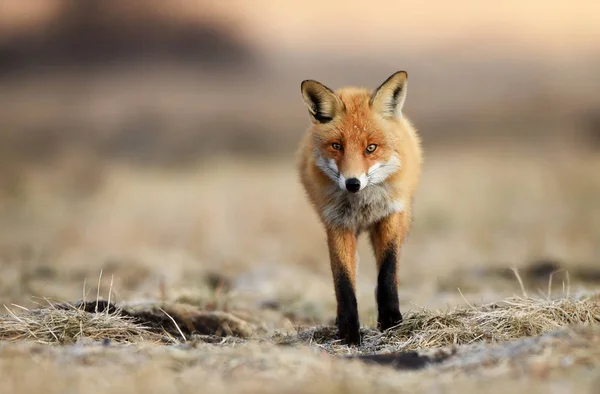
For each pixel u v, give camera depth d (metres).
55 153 33.66
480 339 8.34
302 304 12.81
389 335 9.09
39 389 6.14
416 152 10.16
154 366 6.66
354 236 9.73
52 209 24.95
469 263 17.38
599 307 8.69
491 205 24.98
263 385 6.22
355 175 9.00
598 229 20.83
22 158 31.58
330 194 9.48
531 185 27.81
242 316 11.20
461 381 6.27
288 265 17.91
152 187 29.53
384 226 9.65
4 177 27.33
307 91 9.53
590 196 25.56
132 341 8.60
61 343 8.27
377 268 9.81
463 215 23.81
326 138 9.36
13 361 6.88
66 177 28.89
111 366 6.80
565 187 26.94
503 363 6.61
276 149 42.28
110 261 16.52
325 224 9.63
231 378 6.49
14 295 12.86
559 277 14.66
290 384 6.23
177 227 22.28
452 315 9.10
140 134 42.16
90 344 7.87
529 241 19.48
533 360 6.50
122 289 13.73
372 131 9.26
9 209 24.84
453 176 30.58
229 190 28.52
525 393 5.80
